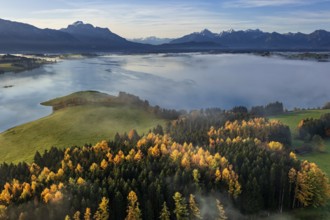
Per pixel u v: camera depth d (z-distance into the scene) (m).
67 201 78.25
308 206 93.19
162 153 107.06
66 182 87.38
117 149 111.31
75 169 95.69
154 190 82.50
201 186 87.88
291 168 93.12
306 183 90.31
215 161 95.50
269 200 90.31
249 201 87.12
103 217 76.25
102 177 90.75
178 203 80.50
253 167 95.19
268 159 99.25
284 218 87.88
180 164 96.69
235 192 87.75
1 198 82.38
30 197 82.88
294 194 92.19
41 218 74.62
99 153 107.75
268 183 90.38
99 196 79.12
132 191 79.19
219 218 81.81
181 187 85.62
